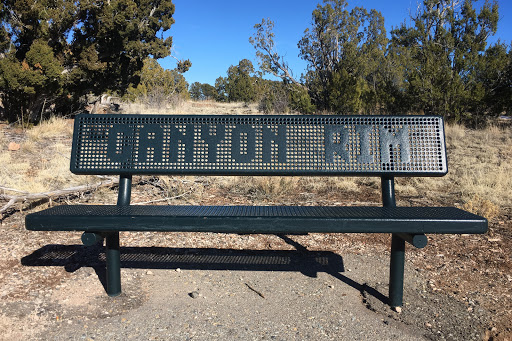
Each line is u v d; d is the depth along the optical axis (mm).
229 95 25625
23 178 5969
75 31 11391
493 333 2561
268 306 2867
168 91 21000
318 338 2486
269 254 3838
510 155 7824
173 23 14547
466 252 3834
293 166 3193
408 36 16297
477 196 5328
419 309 2844
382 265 3607
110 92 13703
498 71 11234
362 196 5746
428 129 3186
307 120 3221
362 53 17203
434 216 2646
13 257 3527
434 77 11406
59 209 2895
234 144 3213
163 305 2854
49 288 3041
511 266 3537
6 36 10031
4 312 2678
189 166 3188
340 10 17500
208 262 3625
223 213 2771
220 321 2654
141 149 3193
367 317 2738
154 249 3873
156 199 5344
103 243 3953
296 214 2740
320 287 3178
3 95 10461
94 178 6023
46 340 2412
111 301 2885
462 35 13578
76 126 3211
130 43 12547
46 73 9852
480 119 11117
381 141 3178
